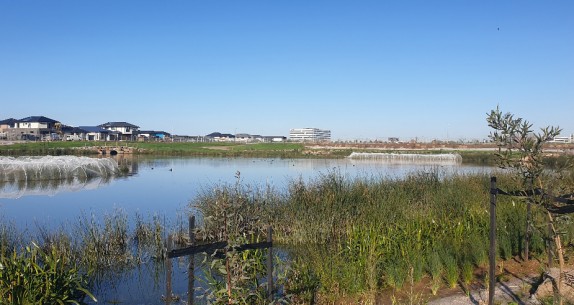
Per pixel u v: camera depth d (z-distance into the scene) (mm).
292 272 8547
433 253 8961
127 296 9477
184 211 17469
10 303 7027
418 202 13852
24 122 95875
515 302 6879
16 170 29641
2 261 7723
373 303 7590
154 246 12641
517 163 6074
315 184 16469
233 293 6238
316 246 12031
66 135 94812
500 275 8320
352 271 8398
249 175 33188
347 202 14336
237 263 6043
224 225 6164
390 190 15438
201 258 11648
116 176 34375
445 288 8055
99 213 18328
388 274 8555
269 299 6395
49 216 17734
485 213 11289
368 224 11391
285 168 40406
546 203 6285
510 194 6203
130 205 20641
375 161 51500
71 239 11961
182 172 37469
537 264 8781
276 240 13328
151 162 50625
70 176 31922
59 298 7832
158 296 9422
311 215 13555
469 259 9086
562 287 6789
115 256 11680
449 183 17156
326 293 8102
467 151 59500
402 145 73375
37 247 8617
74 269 8820
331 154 63188
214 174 35219
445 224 10852
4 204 21016
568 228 8984
